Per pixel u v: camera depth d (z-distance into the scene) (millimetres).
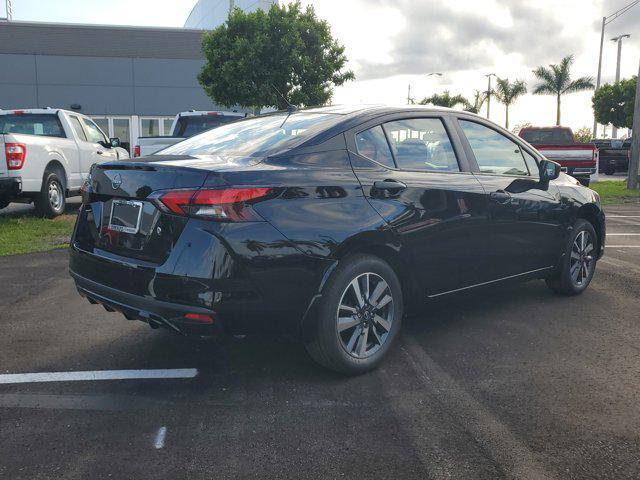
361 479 2475
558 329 4395
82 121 11836
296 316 3219
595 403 3170
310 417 3020
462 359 3807
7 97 25938
